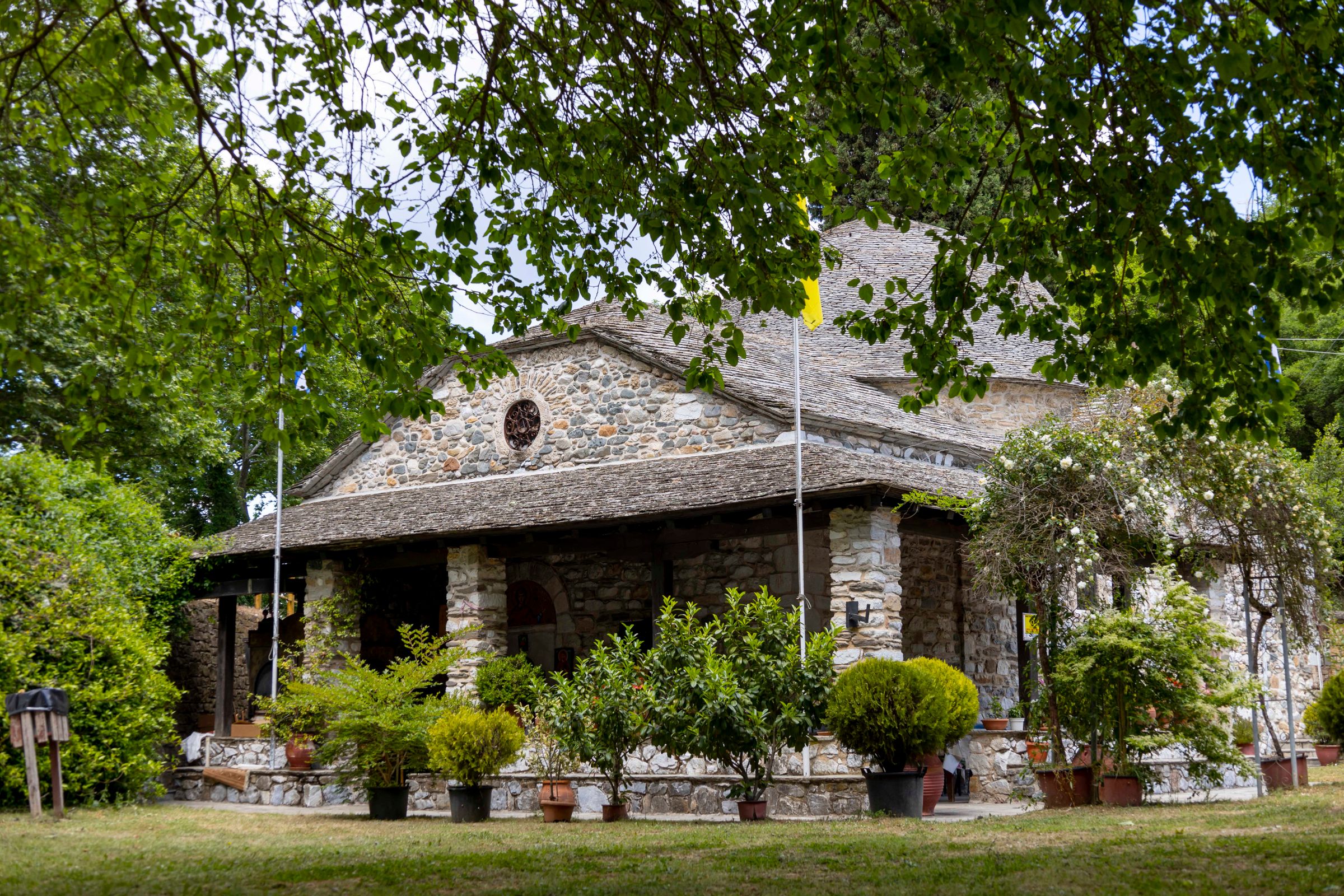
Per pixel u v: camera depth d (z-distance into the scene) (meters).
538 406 18.45
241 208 9.18
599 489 16.08
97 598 14.65
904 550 17.25
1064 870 7.12
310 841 10.79
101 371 18.58
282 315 8.95
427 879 7.53
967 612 17.78
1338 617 21.11
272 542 18.34
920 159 7.58
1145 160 7.24
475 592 16.75
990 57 6.78
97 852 9.71
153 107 9.29
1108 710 11.80
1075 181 7.86
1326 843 7.87
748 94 8.03
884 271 24.58
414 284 9.20
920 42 6.60
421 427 19.81
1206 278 7.47
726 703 11.70
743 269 8.38
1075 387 20.12
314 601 18.47
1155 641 11.50
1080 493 11.88
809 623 15.98
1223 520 13.17
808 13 7.32
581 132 8.31
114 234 8.78
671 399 17.09
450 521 16.53
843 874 7.31
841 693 11.66
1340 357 30.55
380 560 18.02
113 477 20.03
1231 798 12.76
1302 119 7.27
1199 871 6.91
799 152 8.32
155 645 16.12
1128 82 7.18
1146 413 12.80
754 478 14.34
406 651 19.75
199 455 22.45
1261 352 7.95
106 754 14.26
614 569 18.00
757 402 16.03
